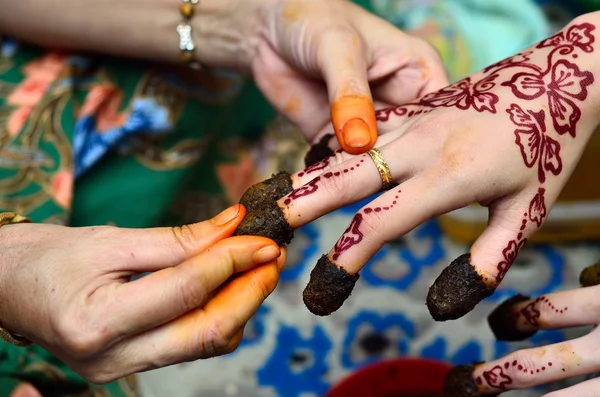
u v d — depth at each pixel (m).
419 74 0.57
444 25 0.87
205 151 0.67
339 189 0.46
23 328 0.45
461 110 0.47
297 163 0.77
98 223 0.62
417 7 0.91
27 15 0.61
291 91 0.60
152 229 0.45
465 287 0.46
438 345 0.74
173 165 0.63
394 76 0.58
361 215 0.45
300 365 0.74
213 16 0.60
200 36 0.61
